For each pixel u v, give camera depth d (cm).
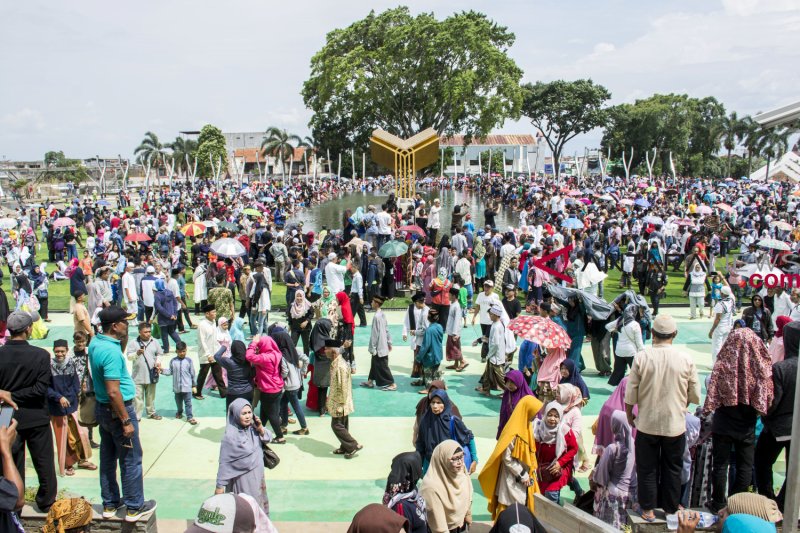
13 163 10444
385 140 3047
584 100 8431
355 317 1719
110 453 633
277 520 734
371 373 1191
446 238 1767
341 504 773
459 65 5659
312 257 1772
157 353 1038
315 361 1052
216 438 977
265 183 6800
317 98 6078
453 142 10312
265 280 1473
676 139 8075
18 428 600
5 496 441
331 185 6103
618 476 632
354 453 917
